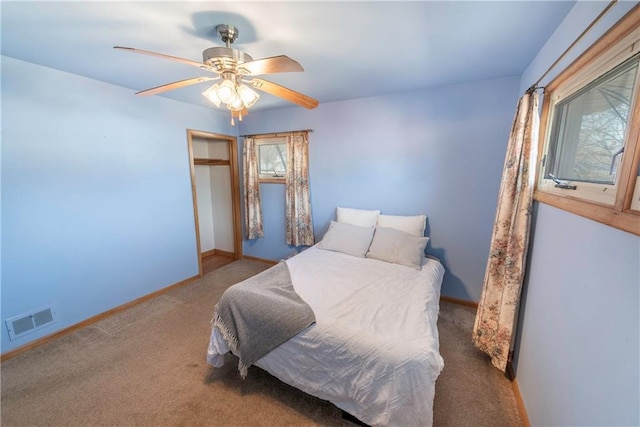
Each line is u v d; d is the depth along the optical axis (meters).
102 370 1.94
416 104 2.86
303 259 2.67
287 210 3.85
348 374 1.42
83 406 1.64
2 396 1.72
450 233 2.90
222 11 1.39
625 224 0.80
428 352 1.31
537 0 1.32
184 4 1.33
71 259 2.41
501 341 1.81
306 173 3.62
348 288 2.01
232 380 1.85
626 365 0.78
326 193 3.57
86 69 2.22
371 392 1.35
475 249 2.81
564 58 1.46
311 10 1.39
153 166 3.03
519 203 1.74
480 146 2.64
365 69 2.24
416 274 2.32
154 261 3.12
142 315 2.71
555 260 1.34
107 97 2.57
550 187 1.54
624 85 0.95
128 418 1.56
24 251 2.14
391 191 3.14
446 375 1.89
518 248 1.73
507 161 1.87
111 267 2.71
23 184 2.10
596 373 0.93
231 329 1.74
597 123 1.13
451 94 2.69
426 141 2.87
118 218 2.74
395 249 2.64
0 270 2.03
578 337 1.07
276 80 2.51
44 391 1.75
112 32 1.61
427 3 1.34
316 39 1.71
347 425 1.51
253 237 4.18
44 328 2.27
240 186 4.27
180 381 1.84
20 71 2.03
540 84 1.83
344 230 3.02
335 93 2.95
